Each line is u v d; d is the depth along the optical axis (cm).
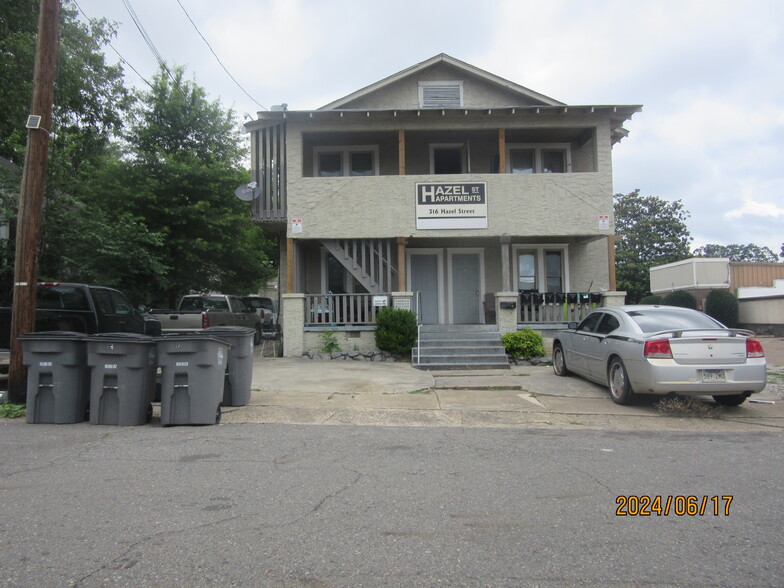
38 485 448
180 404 673
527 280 1549
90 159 1606
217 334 789
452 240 1530
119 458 531
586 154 1530
